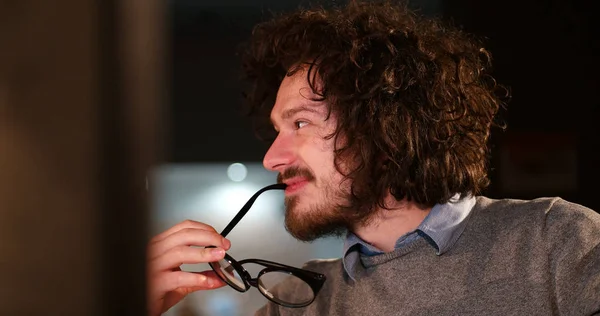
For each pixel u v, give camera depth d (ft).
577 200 9.19
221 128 10.68
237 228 11.10
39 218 1.10
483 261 4.04
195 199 11.16
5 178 1.10
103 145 1.07
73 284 1.10
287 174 4.38
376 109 4.39
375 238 4.39
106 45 1.06
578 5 9.09
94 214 1.08
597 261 3.80
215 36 10.37
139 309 1.13
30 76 1.09
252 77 5.49
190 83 10.48
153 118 1.09
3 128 1.10
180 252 4.12
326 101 4.37
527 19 9.18
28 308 1.11
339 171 4.28
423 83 4.56
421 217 4.37
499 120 5.39
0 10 1.09
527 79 9.23
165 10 1.26
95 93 1.06
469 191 4.43
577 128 9.20
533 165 9.21
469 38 5.27
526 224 4.09
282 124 4.50
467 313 3.93
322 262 4.81
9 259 1.11
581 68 9.16
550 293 3.86
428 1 9.02
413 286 4.12
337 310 4.37
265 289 4.34
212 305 10.02
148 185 1.11
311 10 5.08
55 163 1.08
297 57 4.75
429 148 4.42
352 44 4.49
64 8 1.07
